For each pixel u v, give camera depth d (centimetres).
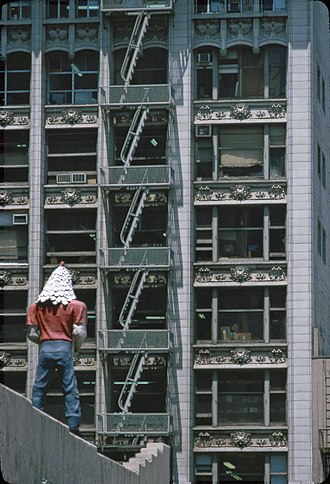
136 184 7488
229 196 7481
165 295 7494
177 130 7550
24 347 7462
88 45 7656
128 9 7581
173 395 7350
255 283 7419
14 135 7644
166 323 7450
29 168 7600
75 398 3388
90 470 3328
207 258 7488
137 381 7356
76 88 7662
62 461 2977
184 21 7606
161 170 7481
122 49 7662
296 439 7306
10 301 7531
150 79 7669
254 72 7581
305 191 7481
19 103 7669
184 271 7450
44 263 7556
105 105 7556
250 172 7525
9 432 2553
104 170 7538
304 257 7438
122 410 7325
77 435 3388
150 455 4631
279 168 7531
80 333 3406
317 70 7881
